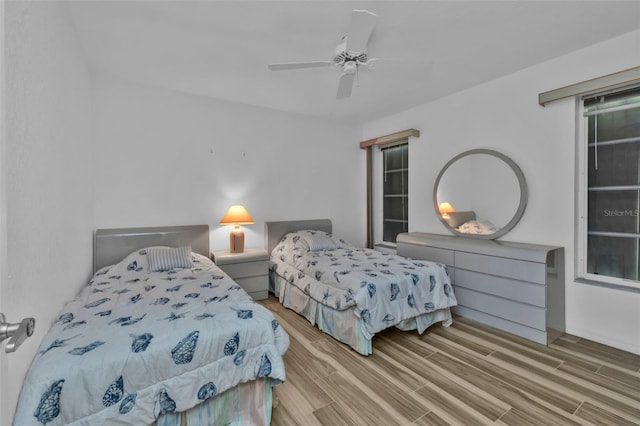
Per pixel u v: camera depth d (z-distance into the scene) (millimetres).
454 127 3455
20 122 1073
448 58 2611
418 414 1646
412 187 4000
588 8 1962
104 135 2992
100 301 1896
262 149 3959
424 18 2035
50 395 1104
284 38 2260
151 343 1354
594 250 2533
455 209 3447
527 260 2535
